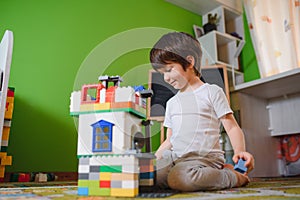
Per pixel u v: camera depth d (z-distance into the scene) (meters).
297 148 2.00
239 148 0.86
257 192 0.67
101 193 0.57
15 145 1.56
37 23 1.75
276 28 2.15
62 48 1.79
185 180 0.67
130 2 2.11
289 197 0.56
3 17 1.66
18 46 1.67
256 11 2.26
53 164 1.63
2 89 1.14
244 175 0.85
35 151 1.61
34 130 1.62
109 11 2.00
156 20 2.21
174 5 2.35
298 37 2.03
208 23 2.29
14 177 1.39
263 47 2.19
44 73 1.71
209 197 0.56
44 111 1.67
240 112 1.89
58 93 1.73
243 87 1.84
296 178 1.63
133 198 0.54
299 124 1.96
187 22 2.39
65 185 1.05
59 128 1.69
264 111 2.07
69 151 1.69
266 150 1.99
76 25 1.86
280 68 2.10
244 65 2.40
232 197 0.56
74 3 1.89
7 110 1.42
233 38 2.27
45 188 0.85
